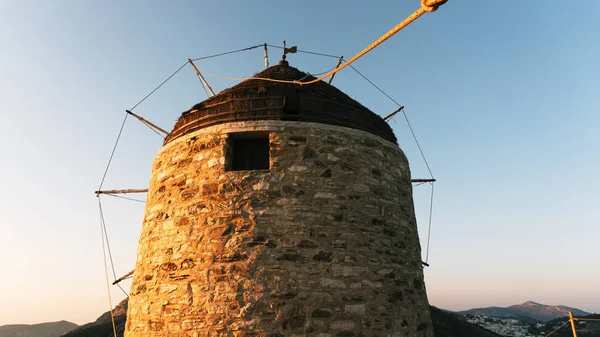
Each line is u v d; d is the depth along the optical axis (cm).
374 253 698
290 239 655
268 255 644
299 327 606
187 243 692
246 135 754
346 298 640
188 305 646
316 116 766
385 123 895
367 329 638
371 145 788
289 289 625
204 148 756
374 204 739
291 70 907
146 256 764
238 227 668
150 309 698
